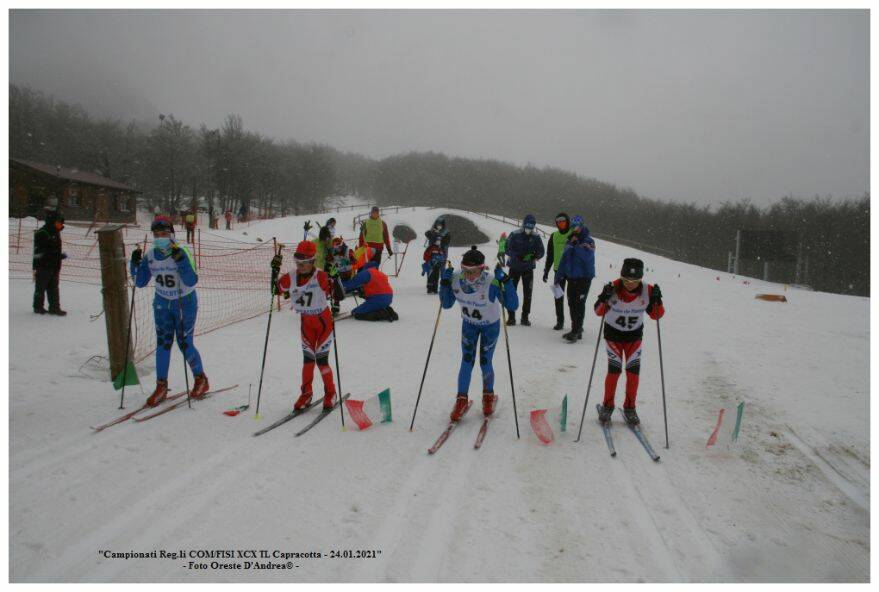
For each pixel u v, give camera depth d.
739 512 3.14
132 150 56.88
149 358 6.43
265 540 2.83
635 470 3.66
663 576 2.56
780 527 2.99
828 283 51.94
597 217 67.75
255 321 8.89
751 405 4.99
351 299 11.48
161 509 3.09
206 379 5.05
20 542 2.75
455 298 4.57
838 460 3.83
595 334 8.42
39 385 5.25
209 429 4.29
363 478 3.52
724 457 3.87
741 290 16.34
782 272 51.88
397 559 2.68
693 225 62.19
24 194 26.91
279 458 3.79
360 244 11.73
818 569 2.63
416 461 3.78
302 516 3.05
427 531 2.92
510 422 4.58
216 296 11.68
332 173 72.50
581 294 7.64
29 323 7.82
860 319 10.20
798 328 9.13
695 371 6.21
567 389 5.50
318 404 4.96
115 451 3.83
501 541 2.84
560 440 4.19
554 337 8.12
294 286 4.56
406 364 6.43
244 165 53.50
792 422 4.55
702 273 24.12
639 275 4.20
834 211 53.97
